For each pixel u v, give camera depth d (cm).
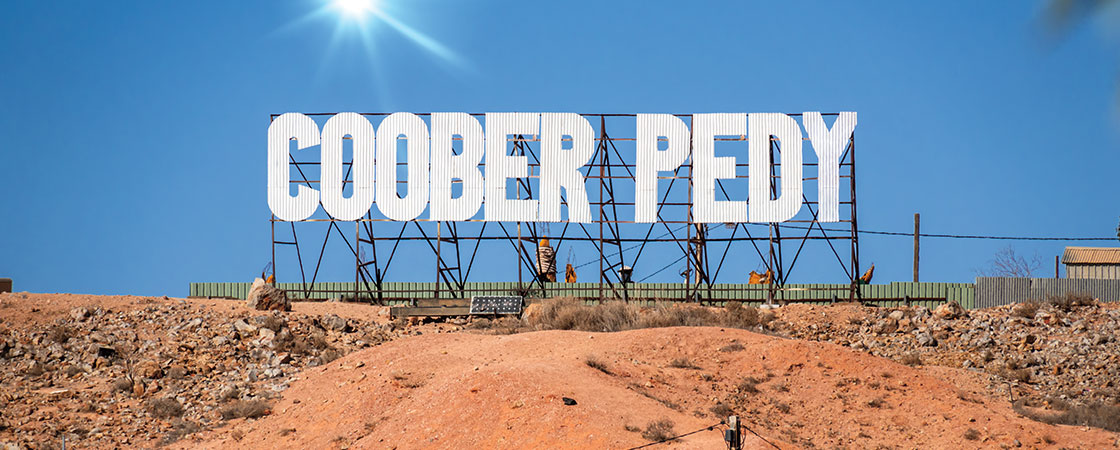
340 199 5988
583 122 5984
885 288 5806
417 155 5994
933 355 4400
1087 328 4534
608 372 3612
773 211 5850
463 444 2962
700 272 5956
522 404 3091
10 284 5362
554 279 6088
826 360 3831
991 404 3641
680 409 3291
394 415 3262
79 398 3650
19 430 3297
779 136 5912
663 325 4806
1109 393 3750
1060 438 3266
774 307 5338
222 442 3259
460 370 3616
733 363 3859
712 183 5903
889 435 3300
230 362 4072
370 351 4097
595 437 2839
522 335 4262
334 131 6034
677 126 5972
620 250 5959
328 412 3400
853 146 5888
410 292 6109
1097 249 7675
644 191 5944
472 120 6000
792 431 3272
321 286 6172
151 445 3247
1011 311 4922
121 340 4259
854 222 5841
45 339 4253
